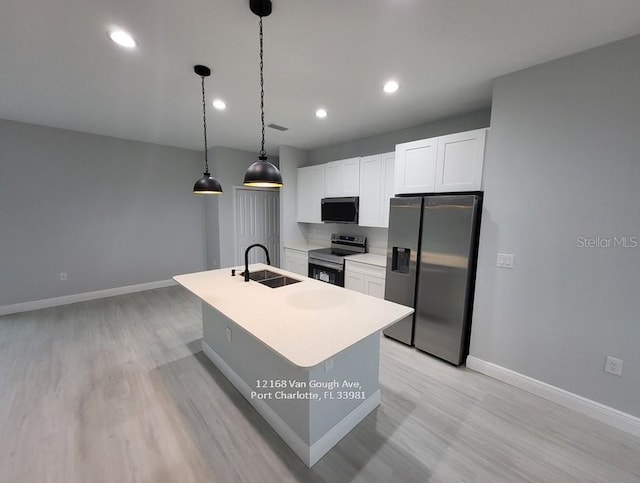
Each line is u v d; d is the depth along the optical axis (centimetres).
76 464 155
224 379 235
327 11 148
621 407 184
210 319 258
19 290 368
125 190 441
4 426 181
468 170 250
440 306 263
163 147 473
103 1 140
